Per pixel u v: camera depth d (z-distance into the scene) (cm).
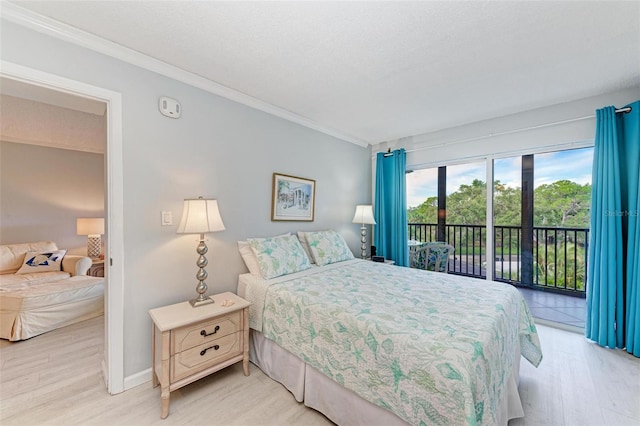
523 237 303
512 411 146
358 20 153
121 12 147
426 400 110
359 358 137
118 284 178
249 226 261
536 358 194
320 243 293
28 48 148
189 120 215
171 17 151
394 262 377
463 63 199
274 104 275
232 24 157
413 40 171
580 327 267
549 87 236
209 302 197
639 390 178
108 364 175
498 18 151
